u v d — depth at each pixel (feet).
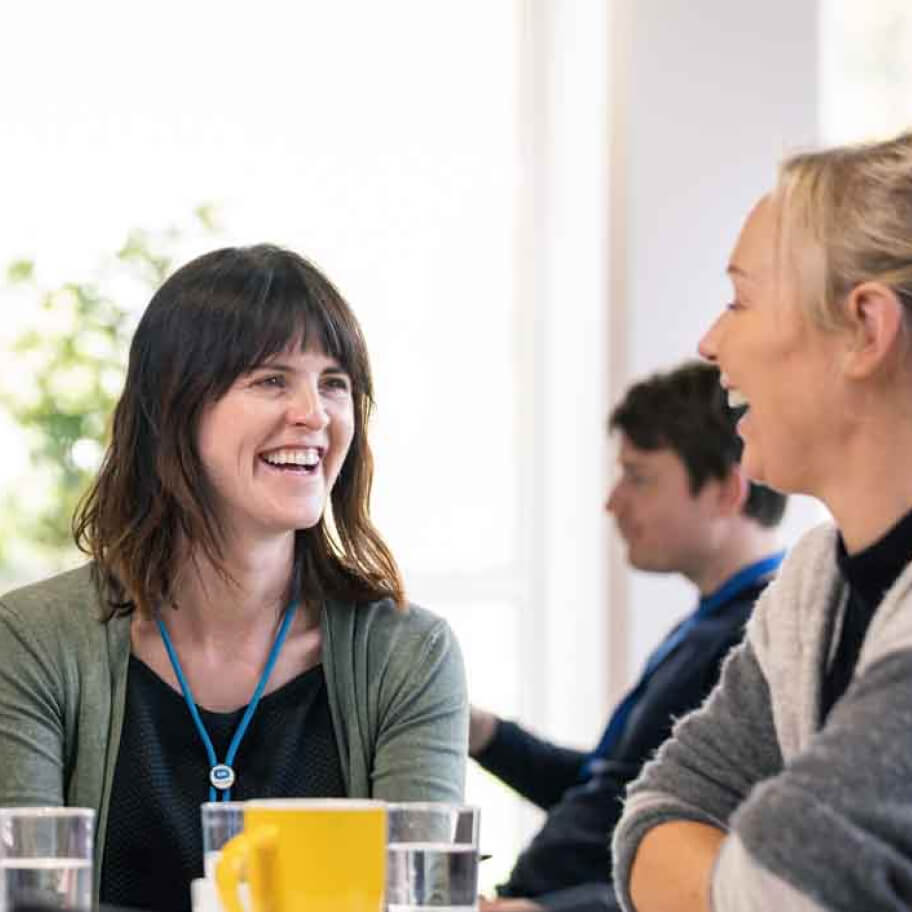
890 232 10.21
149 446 13.80
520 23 31.09
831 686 10.69
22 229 29.50
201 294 13.56
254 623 13.83
